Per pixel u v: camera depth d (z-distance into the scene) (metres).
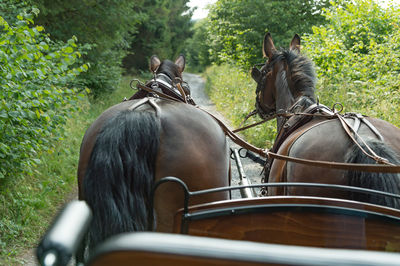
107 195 2.15
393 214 2.05
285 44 17.59
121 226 2.13
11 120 4.44
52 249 1.00
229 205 2.08
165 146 2.42
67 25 10.92
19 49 4.70
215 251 0.90
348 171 2.46
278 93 3.91
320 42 12.24
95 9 11.13
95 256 0.94
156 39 29.16
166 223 2.46
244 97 15.27
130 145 2.26
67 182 6.61
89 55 12.32
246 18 18.70
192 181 2.44
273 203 2.08
